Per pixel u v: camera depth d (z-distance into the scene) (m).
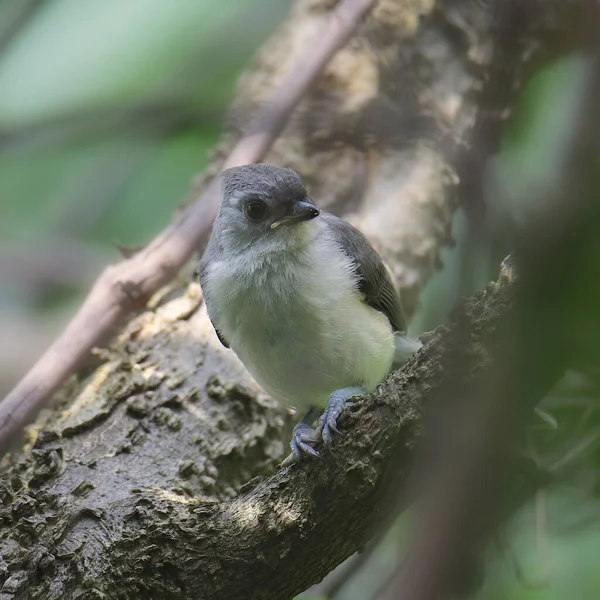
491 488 3.36
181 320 10.66
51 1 14.01
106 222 15.33
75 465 8.70
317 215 8.76
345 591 9.61
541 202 3.33
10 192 15.49
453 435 3.87
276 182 8.88
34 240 15.22
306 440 7.06
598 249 3.19
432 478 3.44
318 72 11.56
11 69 13.77
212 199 10.78
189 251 10.44
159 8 13.88
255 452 9.66
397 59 12.77
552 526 7.91
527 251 3.28
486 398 3.46
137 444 9.18
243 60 14.21
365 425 6.72
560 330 3.31
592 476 6.95
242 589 7.22
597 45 3.52
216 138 14.95
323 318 8.63
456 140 12.13
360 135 12.48
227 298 8.84
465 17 13.20
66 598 7.25
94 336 9.86
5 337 14.45
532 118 10.27
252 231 8.82
